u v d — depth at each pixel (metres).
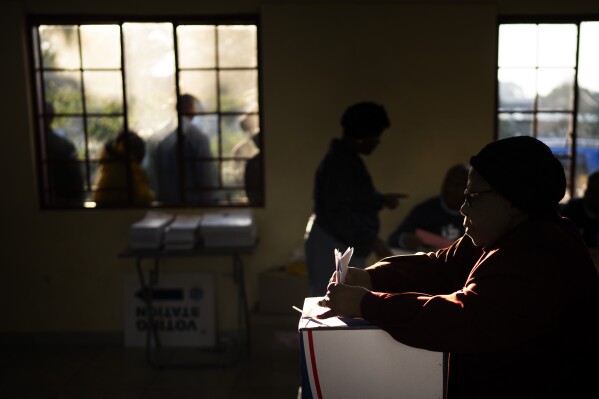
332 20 3.91
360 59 3.94
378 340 1.25
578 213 3.48
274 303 3.86
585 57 3.97
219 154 4.16
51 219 4.12
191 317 4.14
